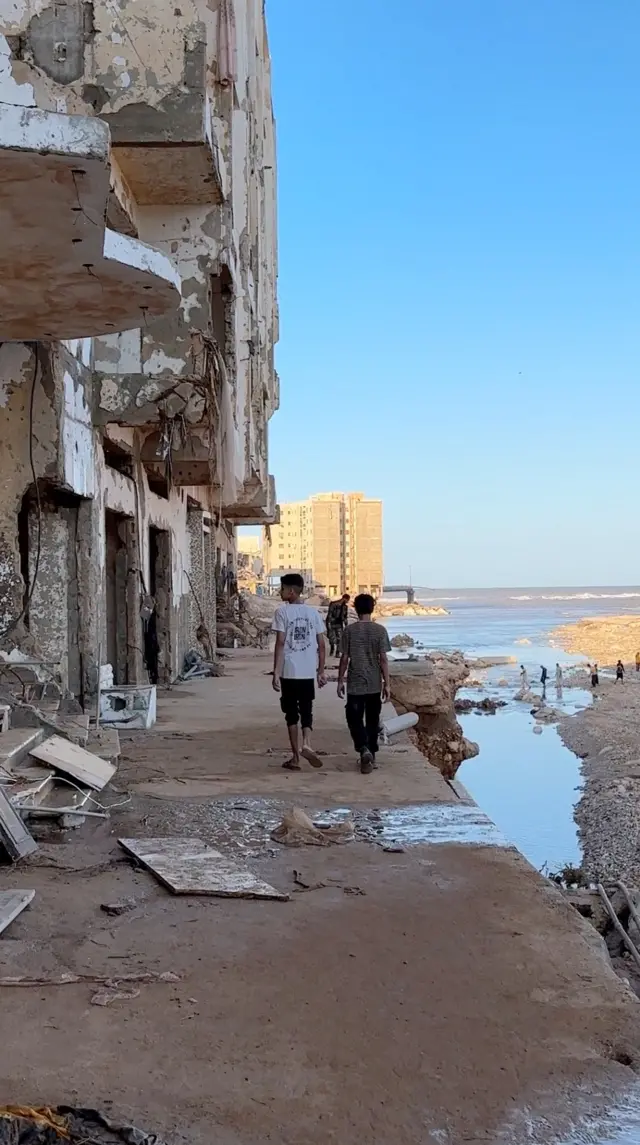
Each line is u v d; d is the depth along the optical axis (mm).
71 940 4625
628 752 30438
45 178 5102
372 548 149500
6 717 8281
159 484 17609
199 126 11055
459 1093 3217
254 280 21422
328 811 7484
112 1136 2906
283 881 5668
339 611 24594
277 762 9539
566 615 182375
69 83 11094
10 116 4789
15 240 5898
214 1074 3318
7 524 10312
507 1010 3875
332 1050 3508
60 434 10266
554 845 20156
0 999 3930
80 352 11305
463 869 5938
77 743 8875
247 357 18828
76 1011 3822
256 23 22953
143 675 15219
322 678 9391
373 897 5367
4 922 4715
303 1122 3021
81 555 11805
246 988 4070
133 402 12016
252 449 19672
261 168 25312
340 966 4336
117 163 11617
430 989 4086
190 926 4844
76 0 11133
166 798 7844
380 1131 2982
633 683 52750
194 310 12383
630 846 19188
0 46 5758
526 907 5211
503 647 89750
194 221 12727
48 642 11328
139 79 11102
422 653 68688
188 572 20703
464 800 7926
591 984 4156
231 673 20188
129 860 6047
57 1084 3225
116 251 6230
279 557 155750
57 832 6562
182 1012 3822
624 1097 3213
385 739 10836
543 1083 3289
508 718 41188
